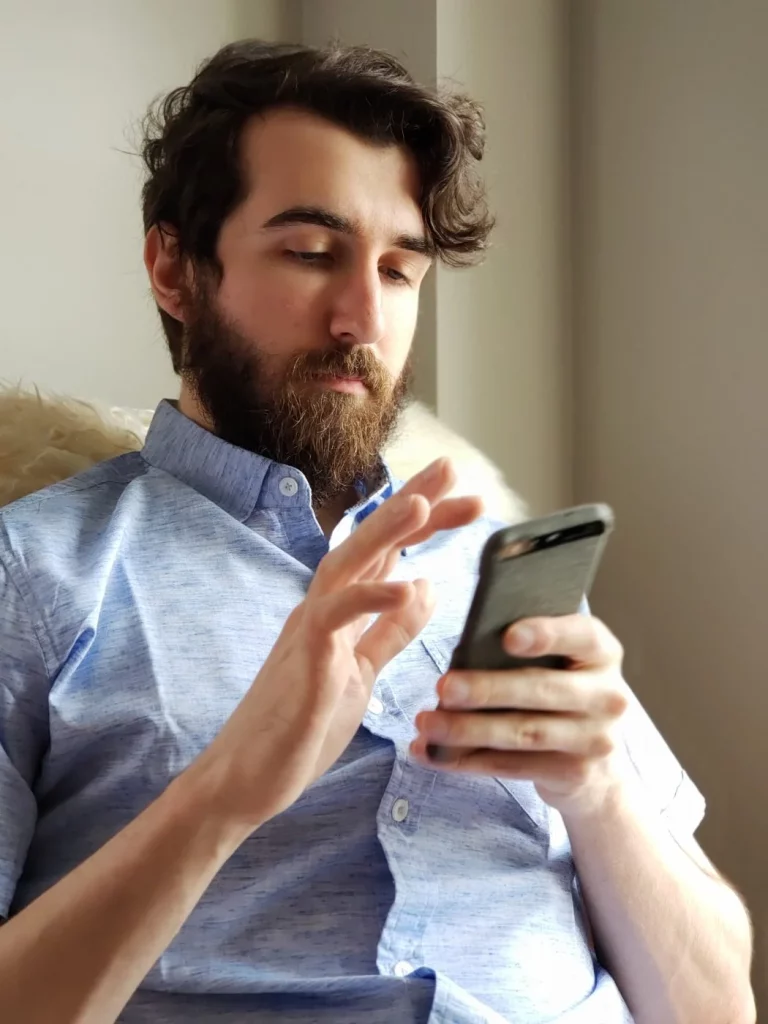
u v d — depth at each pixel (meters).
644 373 1.40
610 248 1.44
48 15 1.22
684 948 0.76
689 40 1.32
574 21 1.48
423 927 0.71
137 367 1.29
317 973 0.68
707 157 1.30
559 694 0.59
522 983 0.72
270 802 0.56
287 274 0.81
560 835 0.80
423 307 1.36
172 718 0.71
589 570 0.58
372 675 0.63
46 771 0.72
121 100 1.27
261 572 0.80
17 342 1.20
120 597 0.76
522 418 1.44
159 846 0.57
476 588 0.54
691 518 1.33
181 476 0.85
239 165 0.83
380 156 0.83
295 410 0.82
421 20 1.33
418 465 1.12
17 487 0.91
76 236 1.24
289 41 1.45
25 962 0.55
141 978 0.57
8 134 1.19
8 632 0.72
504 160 1.41
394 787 0.73
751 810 1.25
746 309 1.26
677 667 1.35
